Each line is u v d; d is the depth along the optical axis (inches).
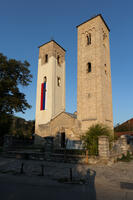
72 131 965.8
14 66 986.1
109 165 544.4
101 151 565.0
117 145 727.7
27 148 972.6
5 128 1111.0
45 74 1387.8
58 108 1330.0
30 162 609.3
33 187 295.6
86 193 265.1
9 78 938.7
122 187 301.9
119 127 1732.3
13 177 378.9
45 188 289.9
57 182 333.4
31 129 1643.7
